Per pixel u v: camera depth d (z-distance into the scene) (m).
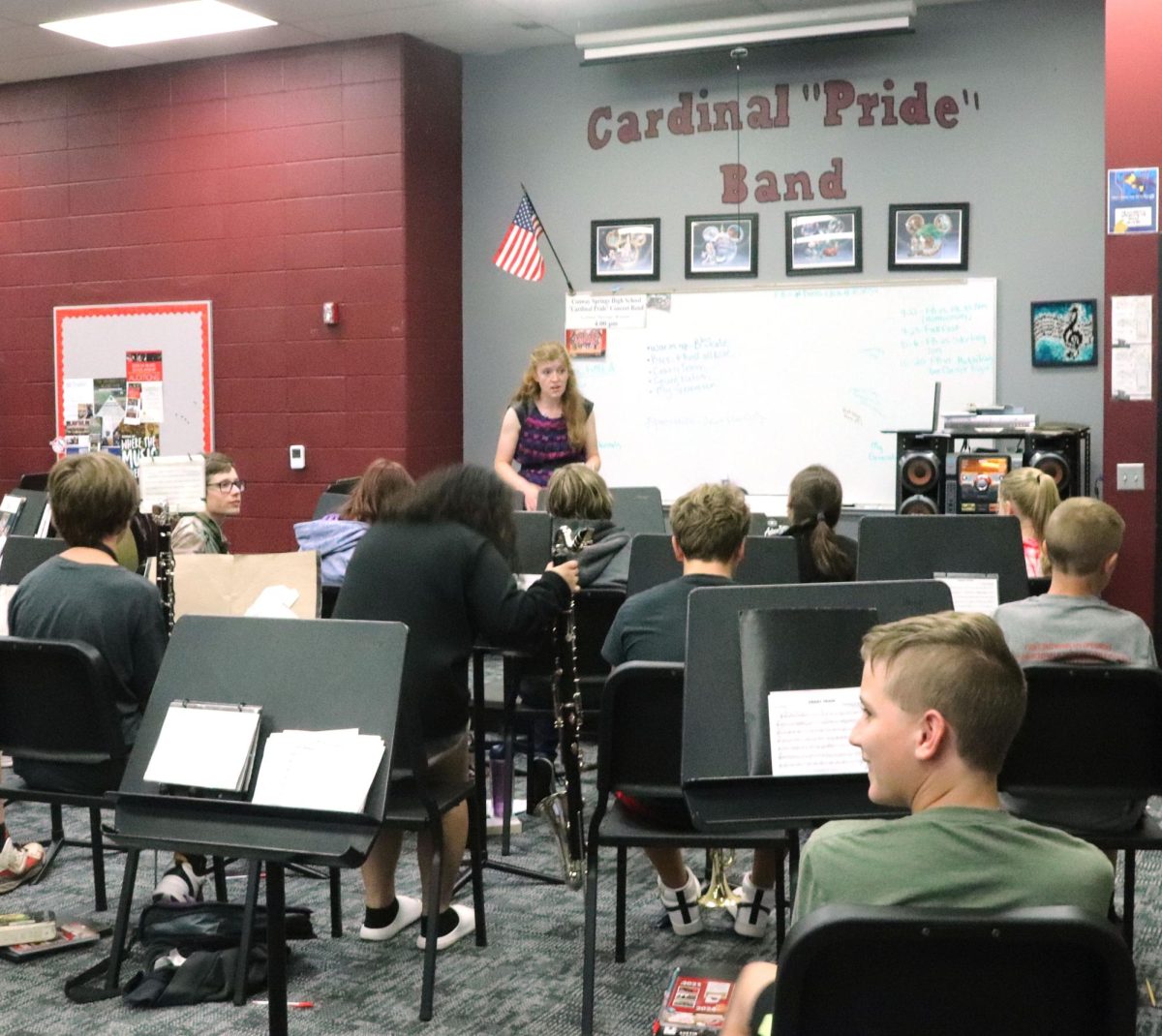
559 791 3.30
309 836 2.15
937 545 3.64
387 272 7.22
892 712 1.43
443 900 3.09
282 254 7.47
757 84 6.94
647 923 3.27
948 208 6.61
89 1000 2.82
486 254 7.62
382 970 2.97
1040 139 6.45
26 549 4.02
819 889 1.40
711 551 2.89
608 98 7.25
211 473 4.25
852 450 6.84
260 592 3.51
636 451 7.25
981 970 1.25
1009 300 6.56
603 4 6.59
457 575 2.88
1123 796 2.50
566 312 7.37
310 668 2.32
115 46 7.27
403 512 2.96
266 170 7.47
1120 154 5.54
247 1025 2.69
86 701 2.83
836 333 6.84
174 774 2.26
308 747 2.22
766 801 2.32
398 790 2.82
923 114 6.64
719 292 7.05
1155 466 5.61
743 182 7.00
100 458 3.04
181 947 3.01
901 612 2.41
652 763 2.59
